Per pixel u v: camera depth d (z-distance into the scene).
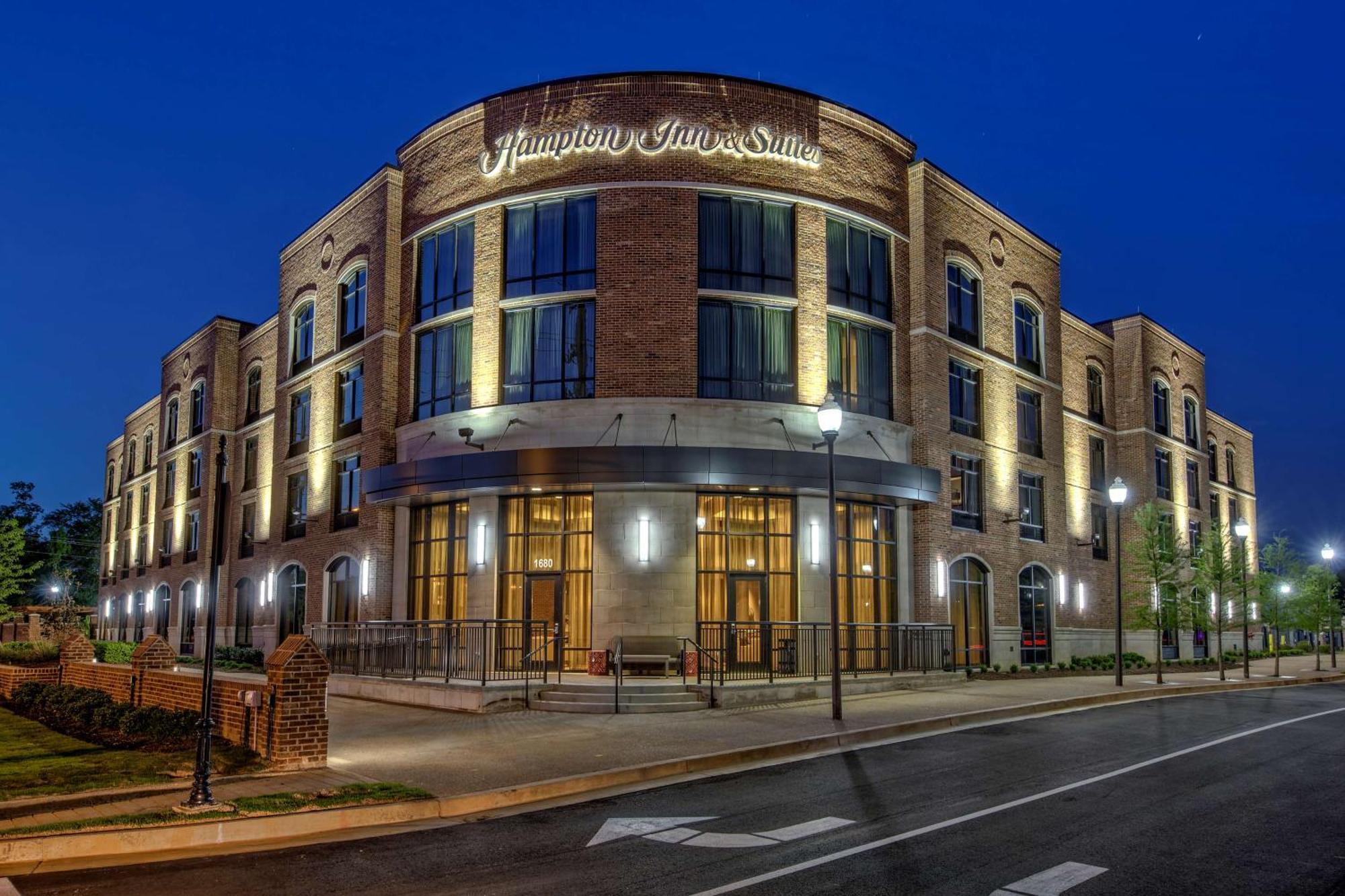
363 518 28.55
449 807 10.53
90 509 81.94
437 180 27.95
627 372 24.39
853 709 18.78
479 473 23.80
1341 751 14.27
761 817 10.02
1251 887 7.52
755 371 25.19
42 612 49.25
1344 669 39.16
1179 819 9.71
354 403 31.09
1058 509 34.22
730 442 24.38
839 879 7.78
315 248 34.22
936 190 29.55
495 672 22.30
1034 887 7.51
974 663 29.56
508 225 26.14
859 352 27.19
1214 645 46.66
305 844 9.23
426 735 15.64
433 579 26.58
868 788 11.48
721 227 25.44
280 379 36.09
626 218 24.94
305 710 12.50
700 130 25.39
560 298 25.11
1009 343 32.56
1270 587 40.06
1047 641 33.34
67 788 11.05
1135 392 41.81
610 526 23.83
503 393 25.53
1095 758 13.57
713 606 24.16
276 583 35.03
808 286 25.80
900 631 26.45
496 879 7.98
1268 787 11.41
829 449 17.84
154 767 12.41
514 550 24.91
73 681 22.05
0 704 22.03
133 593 54.00
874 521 27.09
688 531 23.80
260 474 39.66
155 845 9.10
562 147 25.50
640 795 11.39
